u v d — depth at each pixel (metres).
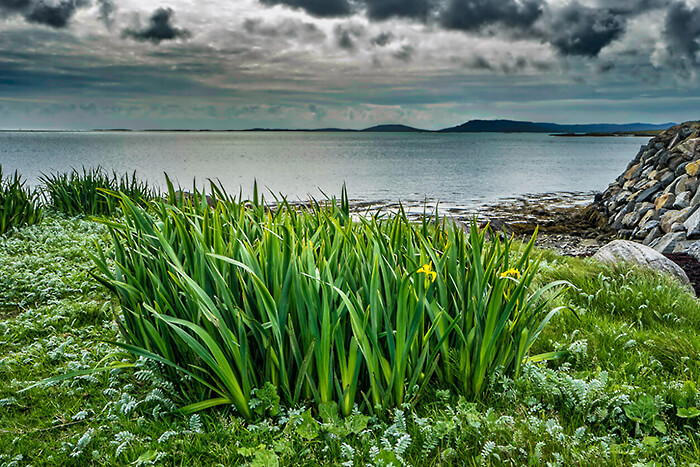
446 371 3.65
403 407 3.34
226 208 4.61
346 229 4.08
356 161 71.81
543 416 3.28
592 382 3.55
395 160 75.00
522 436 2.98
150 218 4.22
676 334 4.91
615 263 7.14
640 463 2.72
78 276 7.08
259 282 3.09
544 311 5.30
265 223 3.87
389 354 3.42
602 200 20.50
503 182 38.44
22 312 6.10
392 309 3.51
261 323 3.45
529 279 3.70
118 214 11.89
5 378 4.33
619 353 4.48
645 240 15.25
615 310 5.81
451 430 3.11
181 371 3.67
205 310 3.16
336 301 3.41
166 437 3.13
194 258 3.61
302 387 3.44
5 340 5.18
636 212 17.08
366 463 2.92
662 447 2.98
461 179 41.06
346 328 3.45
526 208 23.70
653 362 4.20
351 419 3.14
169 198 4.67
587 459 2.84
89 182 12.73
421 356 3.39
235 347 3.22
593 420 3.33
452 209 23.28
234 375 3.24
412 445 3.07
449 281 3.73
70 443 3.22
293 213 4.61
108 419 3.48
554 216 21.28
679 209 15.41
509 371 3.82
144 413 3.57
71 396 3.95
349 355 3.20
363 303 3.48
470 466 2.90
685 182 16.34
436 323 3.38
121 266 3.93
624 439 3.19
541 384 3.62
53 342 4.92
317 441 3.09
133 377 4.16
